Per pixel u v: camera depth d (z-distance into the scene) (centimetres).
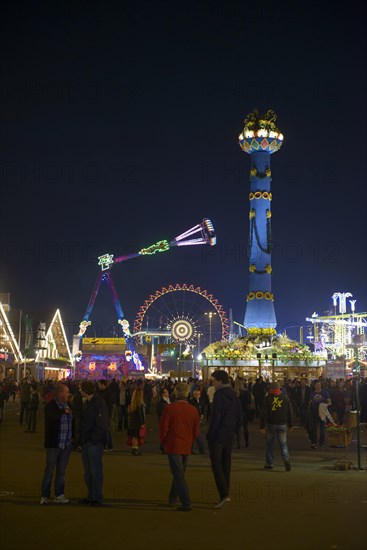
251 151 5444
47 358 8850
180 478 1055
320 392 2027
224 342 5575
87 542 845
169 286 7831
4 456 1780
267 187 5419
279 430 1518
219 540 855
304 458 1750
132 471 1505
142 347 8769
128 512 1034
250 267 5409
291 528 922
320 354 5628
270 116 5422
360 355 8094
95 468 1094
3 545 829
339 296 10100
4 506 1080
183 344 7500
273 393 1541
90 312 8919
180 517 996
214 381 1134
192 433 1075
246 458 1758
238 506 1082
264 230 5397
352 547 818
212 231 8569
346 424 2034
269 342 5347
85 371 8656
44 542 845
